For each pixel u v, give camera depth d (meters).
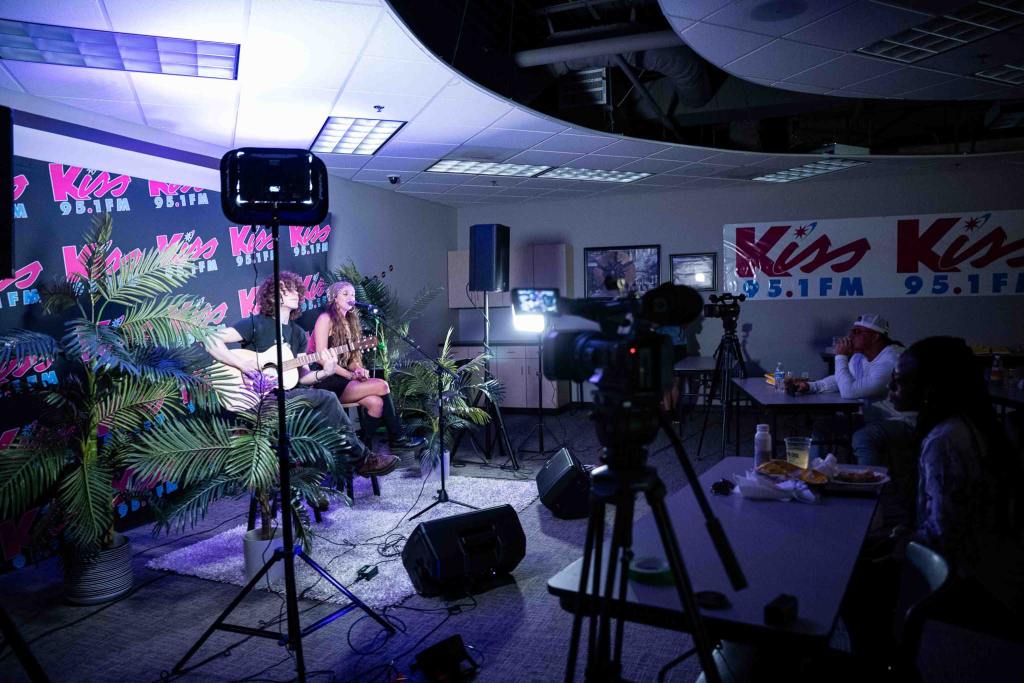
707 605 1.41
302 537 3.20
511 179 7.16
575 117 6.06
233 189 2.52
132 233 4.45
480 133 5.17
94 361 3.08
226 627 2.49
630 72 5.44
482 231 5.73
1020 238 7.47
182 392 3.80
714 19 3.43
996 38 3.71
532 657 2.53
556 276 8.40
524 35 5.25
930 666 2.34
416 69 3.67
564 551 3.60
